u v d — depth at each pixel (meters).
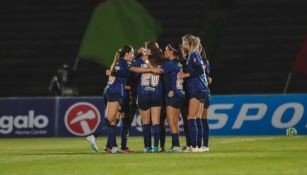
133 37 123.75
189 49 53.53
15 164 44.34
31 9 141.50
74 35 136.38
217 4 139.75
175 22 135.88
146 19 125.38
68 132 93.69
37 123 94.44
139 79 56.28
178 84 54.50
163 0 139.75
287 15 134.38
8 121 95.00
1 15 140.88
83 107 93.31
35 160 47.19
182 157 46.88
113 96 55.28
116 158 47.09
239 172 36.62
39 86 128.25
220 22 136.00
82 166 41.47
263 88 121.81
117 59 55.41
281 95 88.19
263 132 88.44
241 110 88.94
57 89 106.12
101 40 123.00
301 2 136.12
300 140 72.00
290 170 37.19
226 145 65.44
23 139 89.50
